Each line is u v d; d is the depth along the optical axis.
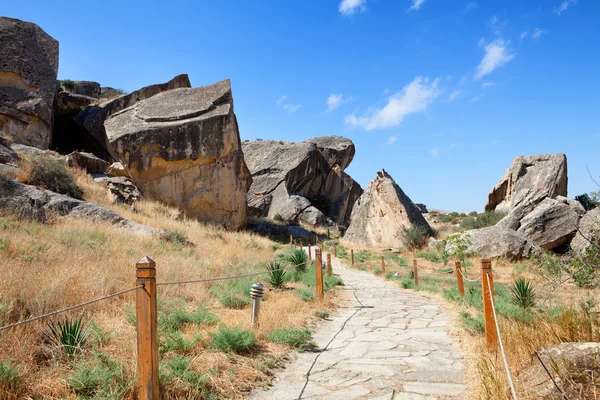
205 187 34.41
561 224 25.12
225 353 6.04
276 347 6.84
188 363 5.27
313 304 10.48
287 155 59.94
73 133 40.12
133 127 33.62
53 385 4.45
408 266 24.09
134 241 15.37
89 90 53.28
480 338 6.86
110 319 6.97
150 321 4.08
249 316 8.32
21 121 31.70
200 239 22.33
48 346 5.42
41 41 34.47
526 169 36.78
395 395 4.87
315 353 6.80
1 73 32.00
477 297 10.97
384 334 8.00
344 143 70.56
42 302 6.53
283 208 53.31
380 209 38.25
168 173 33.66
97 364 4.83
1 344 4.96
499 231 25.03
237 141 36.84
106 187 29.19
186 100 36.72
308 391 5.11
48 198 18.53
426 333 7.98
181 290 9.55
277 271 12.34
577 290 12.85
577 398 3.38
